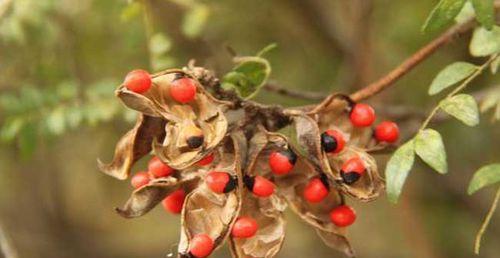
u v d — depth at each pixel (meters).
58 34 0.63
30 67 0.63
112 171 0.43
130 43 0.63
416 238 0.73
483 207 0.78
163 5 0.63
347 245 0.44
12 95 0.59
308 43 0.73
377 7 0.70
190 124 0.42
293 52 0.73
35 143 0.57
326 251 0.88
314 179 0.43
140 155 0.43
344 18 0.70
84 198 0.92
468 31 0.48
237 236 0.42
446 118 0.58
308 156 0.42
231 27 0.70
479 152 0.74
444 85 0.43
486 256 0.80
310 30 0.72
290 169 0.42
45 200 0.88
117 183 0.91
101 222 0.94
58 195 0.88
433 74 0.69
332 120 0.43
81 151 0.80
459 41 0.65
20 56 0.63
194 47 0.65
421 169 0.76
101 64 0.67
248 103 0.42
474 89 0.64
